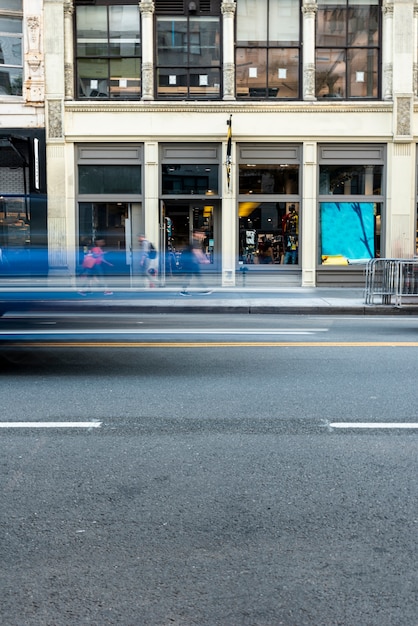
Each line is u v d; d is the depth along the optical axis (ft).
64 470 16.31
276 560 11.93
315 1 69.82
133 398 23.36
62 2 68.59
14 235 29.63
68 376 27.02
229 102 69.36
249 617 10.19
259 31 70.59
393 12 69.41
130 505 14.30
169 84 70.79
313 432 19.39
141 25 69.82
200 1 70.18
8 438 18.80
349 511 13.97
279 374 27.35
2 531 13.06
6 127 69.36
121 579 11.30
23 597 10.75
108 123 69.56
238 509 14.08
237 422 20.40
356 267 71.15
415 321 46.62
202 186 70.79
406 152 70.28
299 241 70.95
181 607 10.46
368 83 71.36
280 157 70.59
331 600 10.65
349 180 71.10
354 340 36.47
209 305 41.83
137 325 30.37
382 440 18.63
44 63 69.05
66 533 12.99
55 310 28.50
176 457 17.24
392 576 11.39
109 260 30.22
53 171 69.67
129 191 70.79
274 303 47.09
